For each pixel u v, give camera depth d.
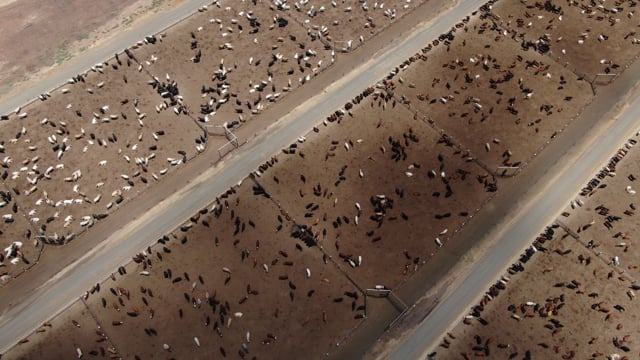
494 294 34.12
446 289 34.81
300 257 36.28
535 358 32.00
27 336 33.34
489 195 38.91
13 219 38.09
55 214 38.31
